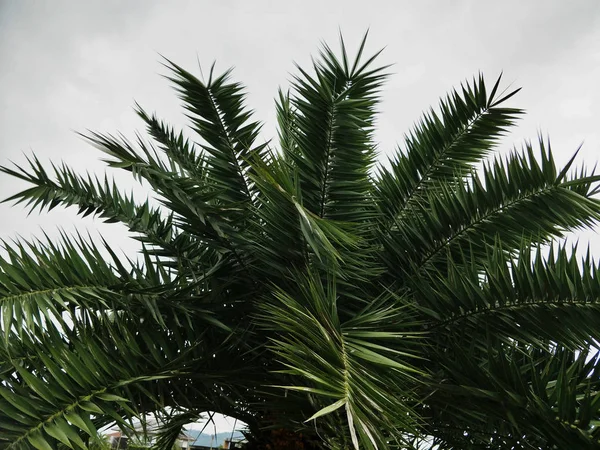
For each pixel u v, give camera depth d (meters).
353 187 3.59
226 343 3.41
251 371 3.35
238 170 3.81
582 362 3.08
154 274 3.32
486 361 3.21
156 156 3.60
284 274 3.33
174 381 3.15
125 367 2.74
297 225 3.02
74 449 2.18
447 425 3.29
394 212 4.17
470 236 3.59
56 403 2.31
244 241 3.33
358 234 3.52
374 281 3.66
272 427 3.19
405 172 4.21
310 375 1.71
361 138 3.55
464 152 4.22
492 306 3.09
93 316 2.93
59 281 2.81
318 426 3.00
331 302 2.55
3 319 2.46
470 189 3.57
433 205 3.61
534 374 2.67
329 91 3.50
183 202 3.27
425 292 3.27
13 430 2.15
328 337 2.00
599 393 2.45
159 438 4.25
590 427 2.51
